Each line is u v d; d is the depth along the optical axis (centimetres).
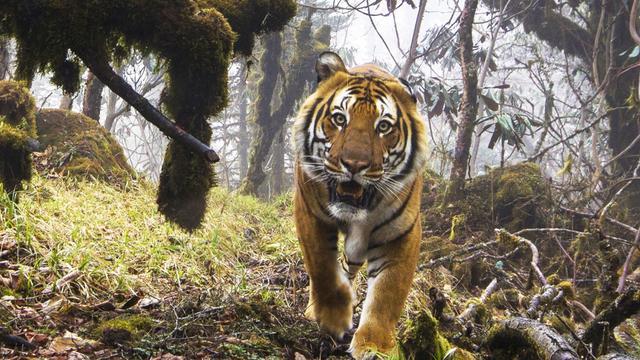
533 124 1138
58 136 920
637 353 505
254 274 623
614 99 1212
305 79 1456
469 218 874
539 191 899
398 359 377
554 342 363
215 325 441
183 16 434
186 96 450
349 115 436
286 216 932
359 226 448
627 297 443
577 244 776
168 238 646
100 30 411
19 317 416
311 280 468
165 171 472
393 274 440
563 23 1321
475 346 428
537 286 726
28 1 398
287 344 436
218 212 814
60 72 432
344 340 467
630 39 1224
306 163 450
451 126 1202
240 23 499
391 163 437
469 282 719
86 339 398
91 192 789
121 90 408
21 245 538
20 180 619
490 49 1273
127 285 511
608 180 1095
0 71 942
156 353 386
